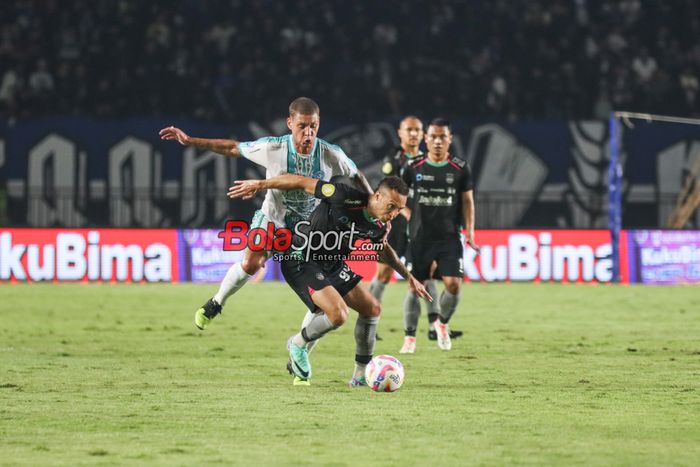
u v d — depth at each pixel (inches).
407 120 1520.7
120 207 2815.0
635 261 2623.0
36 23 3440.0
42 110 3208.7
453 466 698.8
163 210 2829.7
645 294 2313.0
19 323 1736.0
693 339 1531.7
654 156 2883.9
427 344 1464.1
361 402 956.0
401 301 2177.7
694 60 3602.4
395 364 1023.0
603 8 3686.0
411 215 1411.2
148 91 3314.5
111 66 3376.0
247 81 3326.8
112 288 2431.1
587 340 1514.5
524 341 1498.5
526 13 3654.0
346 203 986.1
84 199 2810.0
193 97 3307.1
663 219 2878.9
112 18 3472.0
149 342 1486.2
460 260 1387.8
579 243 2610.7
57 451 743.7
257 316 1861.5
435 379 1120.2
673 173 2881.4
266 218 1084.5
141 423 852.0
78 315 1865.2
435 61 3499.0
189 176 2839.6
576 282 2605.8
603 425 849.5
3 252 2568.9
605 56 3572.8
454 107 3393.2
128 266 2588.6
